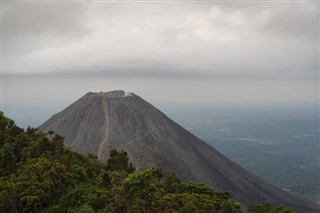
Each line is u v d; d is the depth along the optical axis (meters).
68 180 54.12
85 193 50.25
